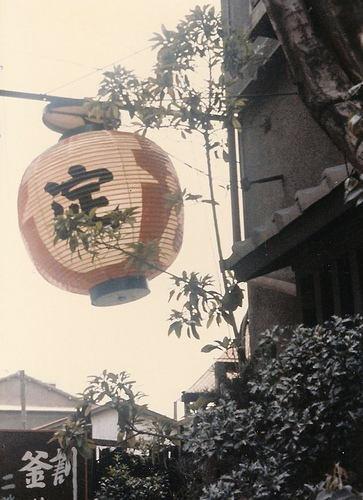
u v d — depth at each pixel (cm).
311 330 558
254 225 916
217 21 639
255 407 527
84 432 596
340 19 432
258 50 658
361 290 619
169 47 627
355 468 534
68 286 584
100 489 1266
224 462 545
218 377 655
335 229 650
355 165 391
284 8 442
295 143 824
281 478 480
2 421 3878
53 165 568
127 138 584
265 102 895
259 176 911
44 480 1029
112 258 554
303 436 508
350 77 429
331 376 512
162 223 567
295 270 732
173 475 1261
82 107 614
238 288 567
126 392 587
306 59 428
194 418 543
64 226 531
